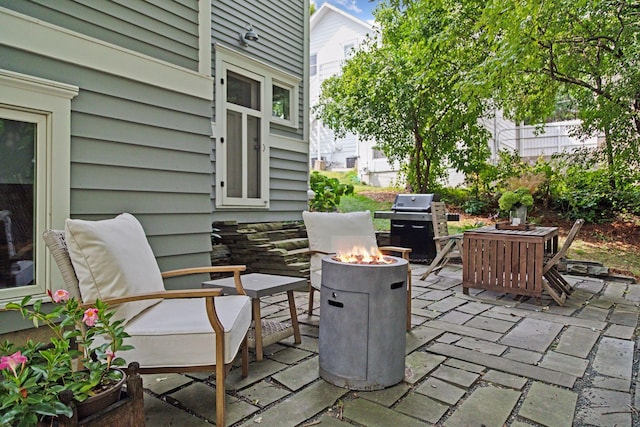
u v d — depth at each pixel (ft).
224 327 6.09
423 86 23.88
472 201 27.48
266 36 19.31
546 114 24.54
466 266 13.93
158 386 7.15
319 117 29.35
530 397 6.75
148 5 10.15
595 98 22.57
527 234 13.05
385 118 25.96
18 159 7.75
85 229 6.17
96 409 4.29
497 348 8.98
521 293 12.96
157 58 10.37
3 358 3.77
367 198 32.91
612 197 22.82
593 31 18.61
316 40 50.24
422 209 20.17
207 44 11.66
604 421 6.02
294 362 8.20
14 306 4.66
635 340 9.52
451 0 22.33
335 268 7.21
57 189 8.26
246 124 18.17
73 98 8.59
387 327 7.04
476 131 26.58
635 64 18.13
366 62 26.00
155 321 6.27
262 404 6.52
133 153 9.79
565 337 9.73
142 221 10.02
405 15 26.43
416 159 27.50
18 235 7.75
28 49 7.84
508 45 16.93
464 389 7.05
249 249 15.65
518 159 27.12
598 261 18.47
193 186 11.31
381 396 6.79
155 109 10.28
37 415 3.91
